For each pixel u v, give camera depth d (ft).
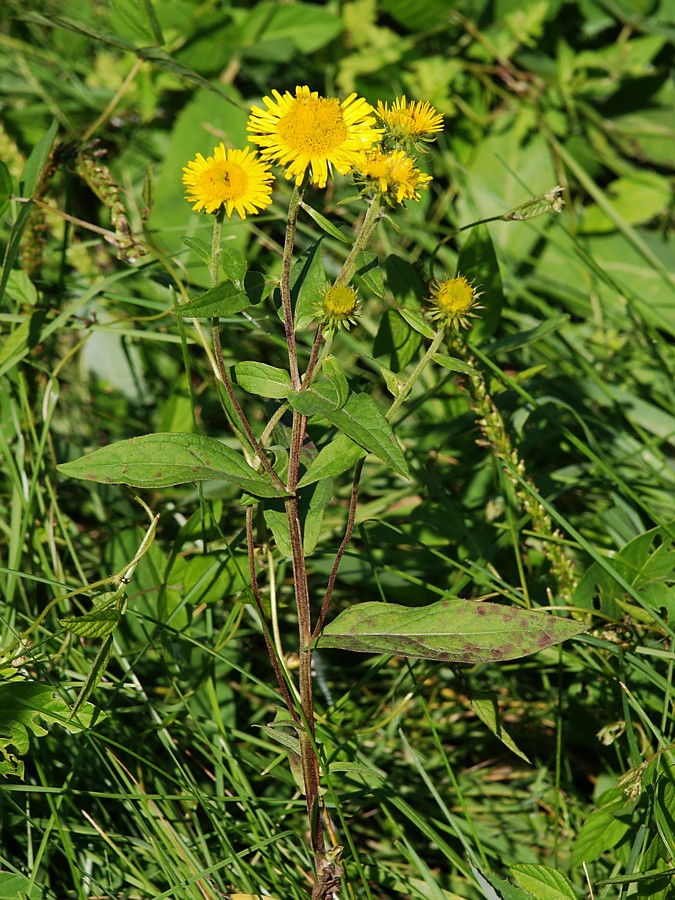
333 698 3.70
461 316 3.30
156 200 4.20
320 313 3.26
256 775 3.60
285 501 3.36
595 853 3.47
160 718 3.59
